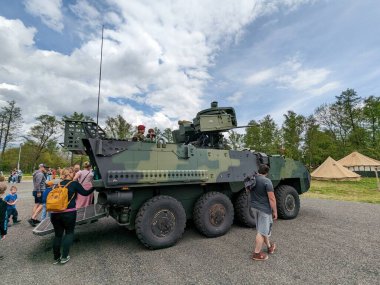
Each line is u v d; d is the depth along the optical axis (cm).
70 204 375
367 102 3716
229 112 682
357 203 899
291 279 306
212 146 649
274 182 648
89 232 542
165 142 471
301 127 2991
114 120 2966
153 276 322
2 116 4247
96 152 403
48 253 415
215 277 315
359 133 3591
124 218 424
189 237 496
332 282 297
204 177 494
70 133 459
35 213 621
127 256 396
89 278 320
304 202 929
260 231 373
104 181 396
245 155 583
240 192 583
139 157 439
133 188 450
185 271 336
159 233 428
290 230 530
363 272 323
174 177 456
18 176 2292
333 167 2048
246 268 341
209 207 492
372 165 2072
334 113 4025
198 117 623
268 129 3047
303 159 3042
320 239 466
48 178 1098
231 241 466
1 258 390
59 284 303
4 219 395
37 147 4509
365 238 470
